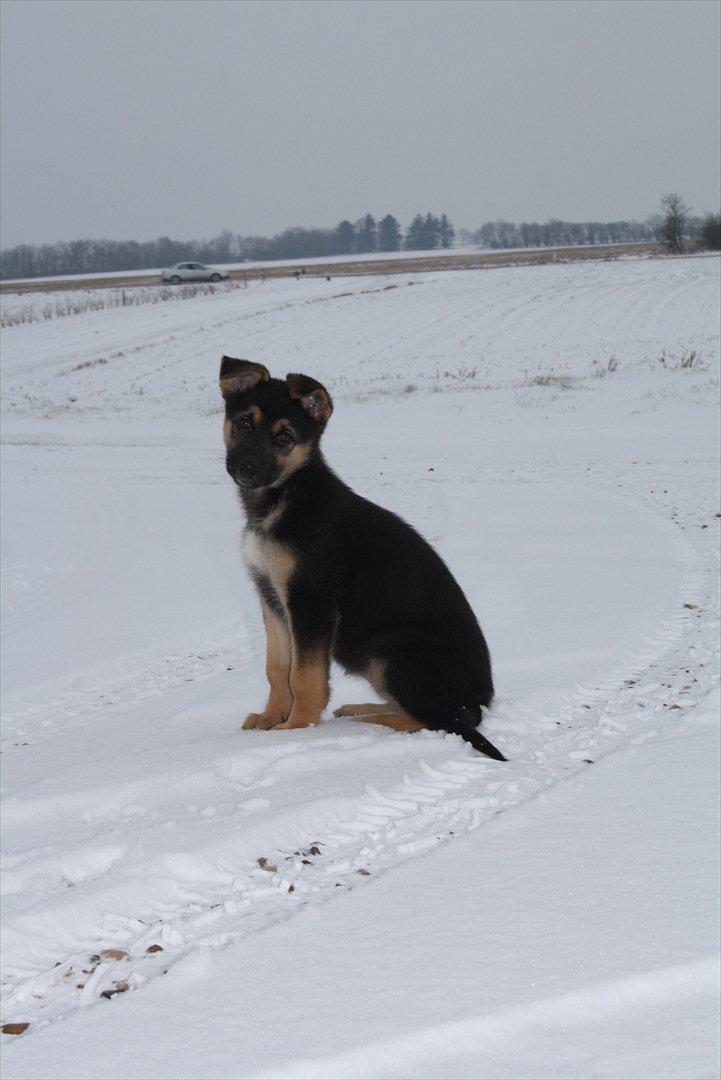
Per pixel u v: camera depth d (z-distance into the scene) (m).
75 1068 2.41
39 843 4.14
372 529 5.77
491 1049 2.41
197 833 3.93
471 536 13.13
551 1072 2.32
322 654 5.73
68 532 15.23
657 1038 2.44
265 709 6.13
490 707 5.79
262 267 92.19
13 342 46.00
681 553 11.24
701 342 35.84
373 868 3.62
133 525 15.63
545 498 16.11
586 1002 2.59
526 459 20.75
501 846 3.67
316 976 2.77
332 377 35.19
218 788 4.62
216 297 56.75
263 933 3.05
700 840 3.63
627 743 5.00
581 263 63.03
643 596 9.11
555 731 5.43
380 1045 2.43
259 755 5.01
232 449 5.66
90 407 32.69
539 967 2.76
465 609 5.79
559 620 8.37
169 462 22.50
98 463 22.67
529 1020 2.52
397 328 43.56
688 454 20.11
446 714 5.36
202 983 2.76
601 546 11.97
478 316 45.06
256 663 8.33
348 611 5.70
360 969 2.79
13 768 5.66
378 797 4.33
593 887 3.27
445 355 37.81
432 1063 2.37
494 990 2.65
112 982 2.86
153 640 9.32
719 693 5.58
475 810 4.15
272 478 5.57
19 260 141.88
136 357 41.00
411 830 3.98
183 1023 2.57
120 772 5.04
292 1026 2.53
